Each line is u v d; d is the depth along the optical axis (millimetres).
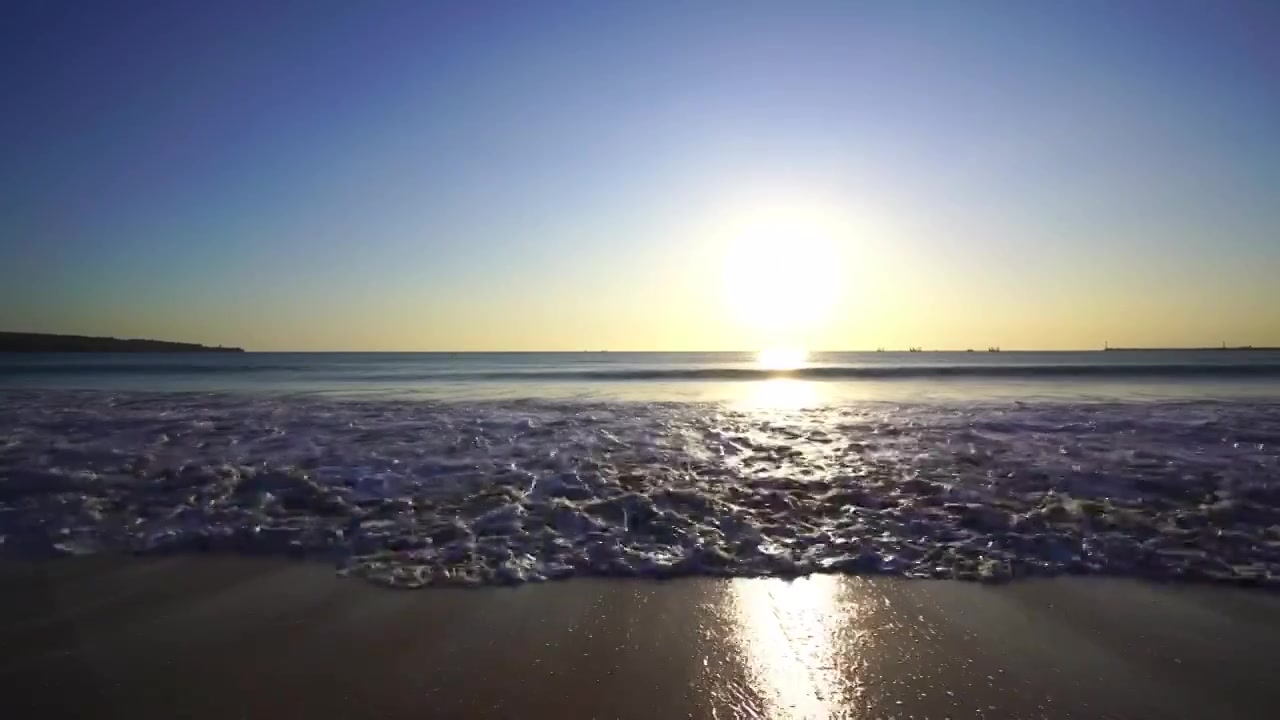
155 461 8984
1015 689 3885
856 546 6340
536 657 4266
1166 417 12977
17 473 8289
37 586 5445
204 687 3896
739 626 4750
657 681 3979
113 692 3848
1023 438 10805
